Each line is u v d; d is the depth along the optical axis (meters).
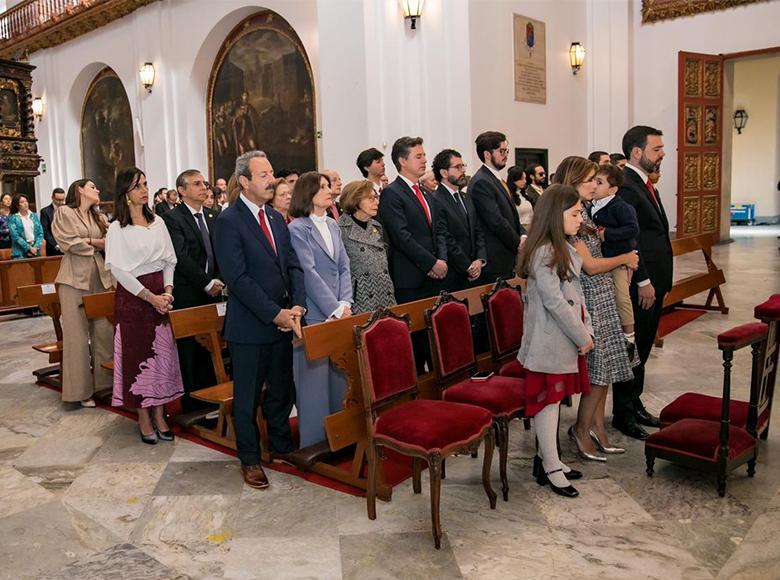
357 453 3.69
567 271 3.34
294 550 3.05
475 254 5.32
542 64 11.67
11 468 4.15
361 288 4.55
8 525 3.39
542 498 3.49
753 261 11.88
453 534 3.14
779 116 20.88
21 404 5.54
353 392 3.67
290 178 5.98
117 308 4.50
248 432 3.79
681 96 12.63
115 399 4.50
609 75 13.16
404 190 4.97
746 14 12.62
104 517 3.46
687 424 3.65
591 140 13.28
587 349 3.35
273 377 4.00
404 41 9.66
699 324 7.45
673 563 2.84
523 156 11.38
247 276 3.70
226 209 3.82
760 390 3.70
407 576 2.80
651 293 4.16
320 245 4.13
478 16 9.88
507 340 4.43
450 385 4.01
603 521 3.23
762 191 21.34
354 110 9.54
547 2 11.77
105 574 2.91
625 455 4.00
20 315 10.20
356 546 3.06
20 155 15.44
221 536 3.21
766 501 3.38
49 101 18.48
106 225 5.50
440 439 3.05
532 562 2.88
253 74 13.26
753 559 2.86
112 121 17.08
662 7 13.23
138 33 14.92
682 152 12.86
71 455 4.35
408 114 9.74
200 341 4.67
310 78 12.23
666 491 3.52
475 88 9.82
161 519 3.41
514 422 4.68
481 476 3.79
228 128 13.88
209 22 13.45
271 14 12.80
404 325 3.66
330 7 9.65
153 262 4.49
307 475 3.90
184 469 4.06
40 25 17.30
